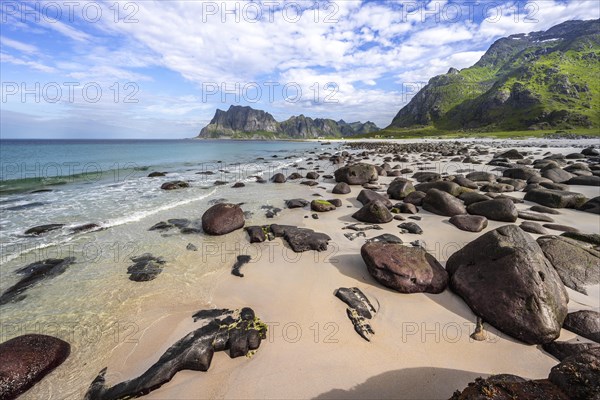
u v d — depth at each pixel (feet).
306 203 50.01
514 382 11.22
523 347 17.34
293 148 260.01
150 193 60.39
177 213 45.70
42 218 42.39
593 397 9.90
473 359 16.61
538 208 41.88
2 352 15.93
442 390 14.74
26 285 24.72
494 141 252.01
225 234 36.42
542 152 133.80
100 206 49.42
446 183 49.90
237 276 26.30
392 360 16.62
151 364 16.69
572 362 11.22
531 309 17.85
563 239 26.81
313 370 16.05
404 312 20.65
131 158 139.03
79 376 16.02
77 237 35.32
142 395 14.80
